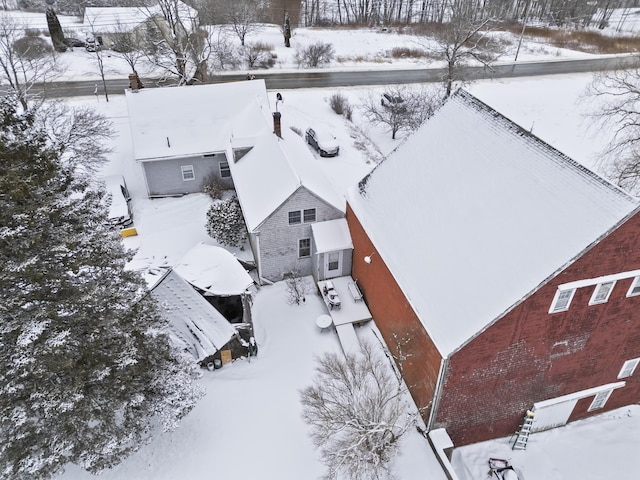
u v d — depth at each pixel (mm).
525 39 60469
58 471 13844
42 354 11828
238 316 20125
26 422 12633
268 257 21594
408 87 41250
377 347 18859
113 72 45281
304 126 35219
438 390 14266
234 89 29469
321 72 48094
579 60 52438
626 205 11727
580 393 16109
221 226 23938
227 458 15391
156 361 14859
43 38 50438
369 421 14516
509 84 44594
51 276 12031
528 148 14836
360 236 19906
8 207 11266
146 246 24562
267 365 18406
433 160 17906
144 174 27516
